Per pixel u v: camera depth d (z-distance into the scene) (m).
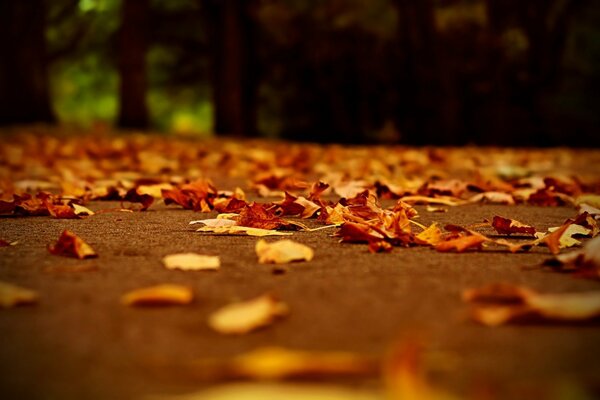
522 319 2.41
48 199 5.66
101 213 5.55
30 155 12.20
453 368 2.03
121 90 24.78
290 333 2.35
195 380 1.95
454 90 25.73
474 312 2.46
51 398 1.85
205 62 33.94
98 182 7.62
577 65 35.22
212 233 4.46
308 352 2.16
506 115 27.55
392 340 2.27
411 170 10.35
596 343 2.23
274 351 2.15
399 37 26.53
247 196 7.18
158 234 4.43
